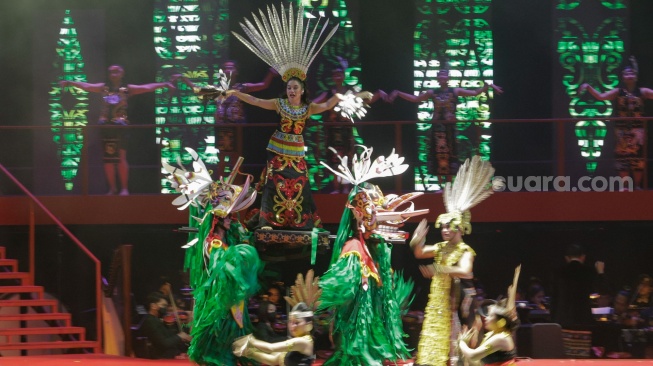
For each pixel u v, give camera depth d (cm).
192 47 1822
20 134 1830
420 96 1628
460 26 1820
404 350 808
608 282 1634
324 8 1816
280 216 802
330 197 1565
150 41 1823
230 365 775
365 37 1814
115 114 1612
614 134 1766
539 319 1366
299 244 797
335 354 783
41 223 1598
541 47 1816
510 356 763
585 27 1812
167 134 1791
